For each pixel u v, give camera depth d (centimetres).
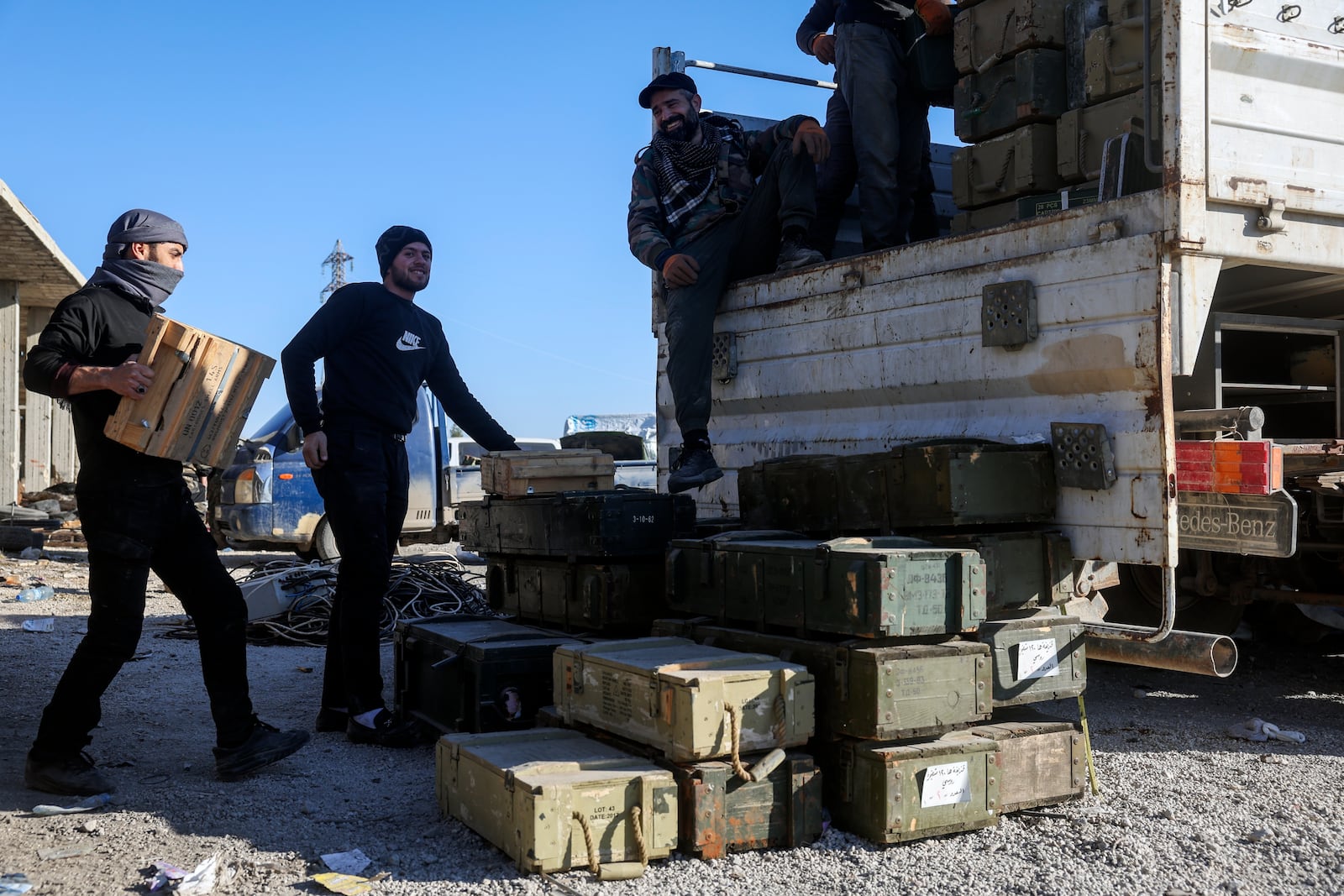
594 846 278
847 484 390
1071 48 471
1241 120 347
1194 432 370
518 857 280
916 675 300
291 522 1074
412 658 447
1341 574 489
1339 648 604
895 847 299
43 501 1677
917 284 413
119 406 331
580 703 331
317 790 355
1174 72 336
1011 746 322
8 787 349
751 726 293
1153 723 449
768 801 297
